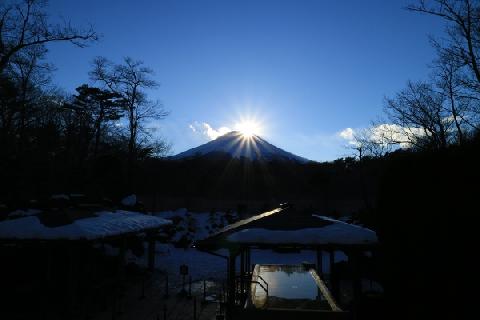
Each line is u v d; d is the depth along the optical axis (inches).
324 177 2089.1
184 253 1268.5
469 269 350.0
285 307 476.1
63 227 610.5
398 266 430.6
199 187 2273.6
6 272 703.7
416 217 408.5
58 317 591.5
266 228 478.3
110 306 669.3
